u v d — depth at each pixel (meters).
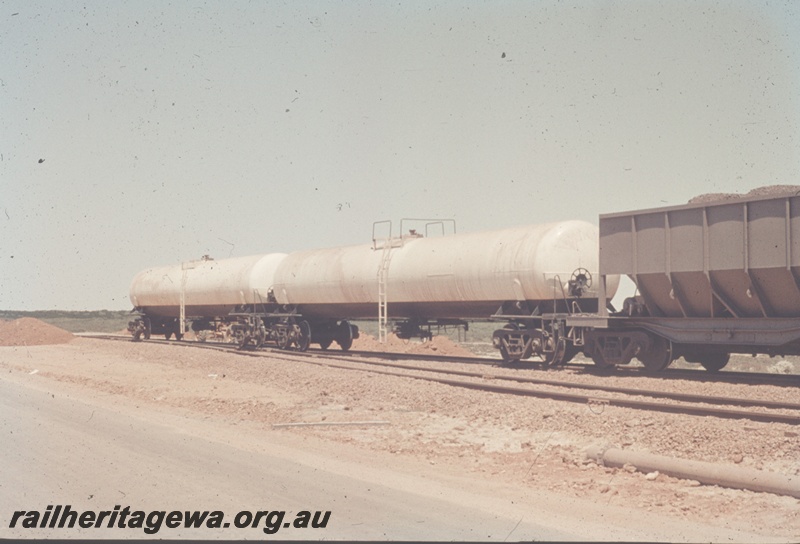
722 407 16.11
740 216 20.69
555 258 26.86
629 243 23.64
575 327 26.06
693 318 22.55
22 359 38.91
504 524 8.96
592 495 10.62
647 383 20.72
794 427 13.59
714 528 8.93
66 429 15.59
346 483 10.97
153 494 10.17
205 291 47.03
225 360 33.16
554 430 14.98
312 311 39.62
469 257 29.64
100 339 56.78
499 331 28.38
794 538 8.54
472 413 17.28
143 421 17.19
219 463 12.22
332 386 22.75
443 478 11.67
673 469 11.31
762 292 20.58
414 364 28.89
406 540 8.29
